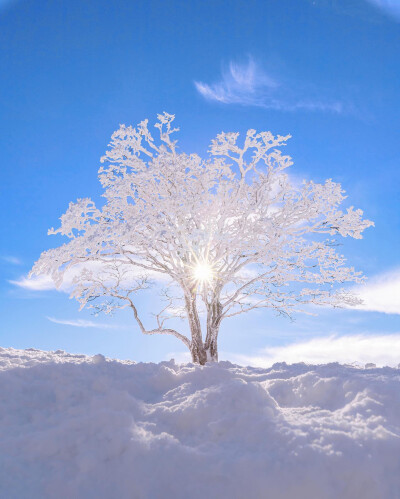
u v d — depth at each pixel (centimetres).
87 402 483
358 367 688
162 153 1288
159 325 1364
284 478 349
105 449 394
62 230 1191
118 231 1194
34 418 452
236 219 1280
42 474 375
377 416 436
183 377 569
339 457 364
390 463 370
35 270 1177
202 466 370
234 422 425
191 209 1209
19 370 545
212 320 1298
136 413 465
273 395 529
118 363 609
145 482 362
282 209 1274
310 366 671
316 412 457
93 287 1317
